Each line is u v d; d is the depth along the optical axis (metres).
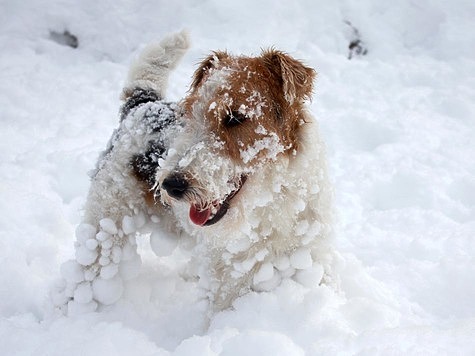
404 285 1.01
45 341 0.80
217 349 0.75
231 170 0.78
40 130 1.49
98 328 0.81
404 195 1.27
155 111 0.94
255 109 0.78
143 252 1.08
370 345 0.72
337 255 0.94
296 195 0.83
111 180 0.92
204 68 0.87
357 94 1.68
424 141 1.44
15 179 1.26
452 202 1.22
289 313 0.82
